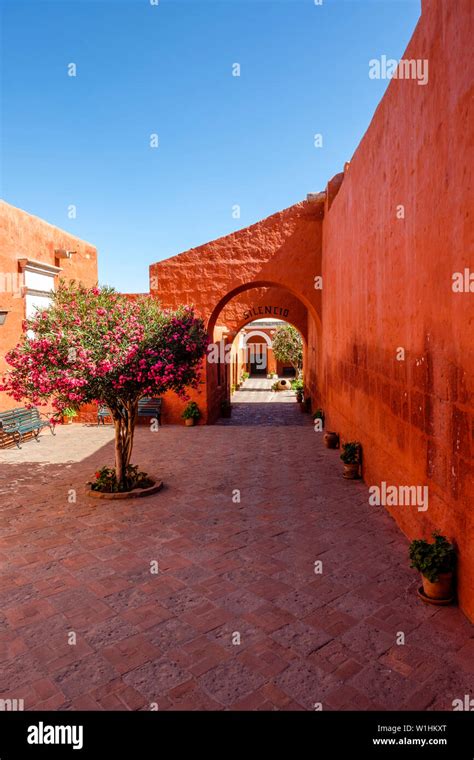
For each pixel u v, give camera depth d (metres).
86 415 16.16
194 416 15.21
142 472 8.85
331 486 8.54
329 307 13.01
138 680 3.61
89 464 10.30
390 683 3.56
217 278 14.86
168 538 6.29
